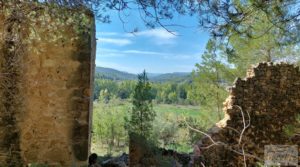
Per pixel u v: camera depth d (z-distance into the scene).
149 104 10.16
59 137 6.54
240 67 14.22
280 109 10.62
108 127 17.77
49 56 6.48
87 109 6.61
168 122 13.82
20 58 6.38
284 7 3.61
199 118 14.38
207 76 15.05
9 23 5.87
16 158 6.42
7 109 6.40
